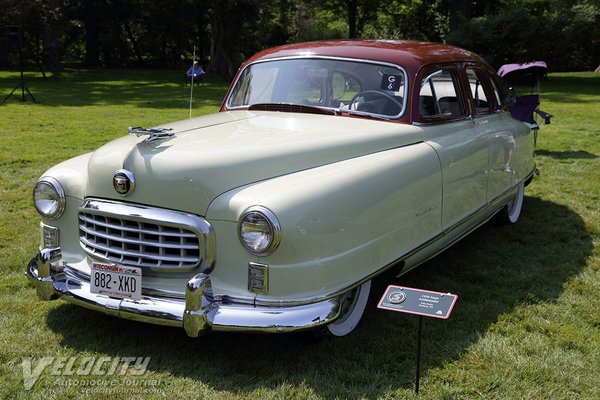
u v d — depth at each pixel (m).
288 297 2.95
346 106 4.14
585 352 3.38
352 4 39.19
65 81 28.89
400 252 3.56
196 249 3.05
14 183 7.16
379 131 3.77
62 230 3.59
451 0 30.59
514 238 5.43
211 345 3.43
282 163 3.28
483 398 2.92
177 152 3.19
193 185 3.04
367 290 3.56
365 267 3.26
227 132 3.61
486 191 4.70
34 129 11.76
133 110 16.19
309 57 4.44
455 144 4.16
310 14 45.19
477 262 4.81
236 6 30.89
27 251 4.92
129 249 3.19
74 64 47.12
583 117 14.46
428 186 3.76
